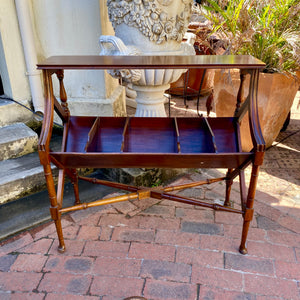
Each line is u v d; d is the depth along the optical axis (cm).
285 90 302
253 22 302
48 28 308
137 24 240
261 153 179
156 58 196
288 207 257
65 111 228
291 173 305
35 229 237
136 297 183
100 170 316
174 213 254
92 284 192
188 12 258
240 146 216
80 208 213
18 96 325
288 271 200
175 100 499
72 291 187
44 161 183
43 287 190
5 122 320
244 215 201
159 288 189
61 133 338
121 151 198
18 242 224
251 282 193
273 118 314
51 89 189
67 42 312
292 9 285
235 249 217
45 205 263
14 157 299
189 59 192
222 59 191
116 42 231
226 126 229
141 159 191
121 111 357
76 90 327
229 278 196
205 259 209
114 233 232
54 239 228
